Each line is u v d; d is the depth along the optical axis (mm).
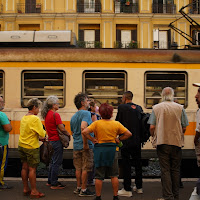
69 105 7855
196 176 8320
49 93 7891
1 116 6051
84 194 5961
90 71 7895
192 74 8008
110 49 7973
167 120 5430
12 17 24812
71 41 8273
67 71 7879
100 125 5250
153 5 25188
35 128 5746
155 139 5543
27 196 5973
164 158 5449
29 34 8156
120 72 7910
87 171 5945
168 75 7977
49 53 7906
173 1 25172
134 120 6000
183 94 7992
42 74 7898
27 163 5961
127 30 25172
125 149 6012
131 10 25312
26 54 7906
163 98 5621
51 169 6676
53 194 6102
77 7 24969
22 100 7875
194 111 7883
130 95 6188
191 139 7875
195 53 8055
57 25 24719
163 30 24984
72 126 6047
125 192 6023
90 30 24953
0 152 5969
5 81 7879
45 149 5906
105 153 5230
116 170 5422
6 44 8164
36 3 25078
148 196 6047
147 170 8875
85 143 5656
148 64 7930
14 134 7742
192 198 4359
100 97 7902
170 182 5363
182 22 24812
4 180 7148
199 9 25016
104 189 6535
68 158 7812
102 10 24953
